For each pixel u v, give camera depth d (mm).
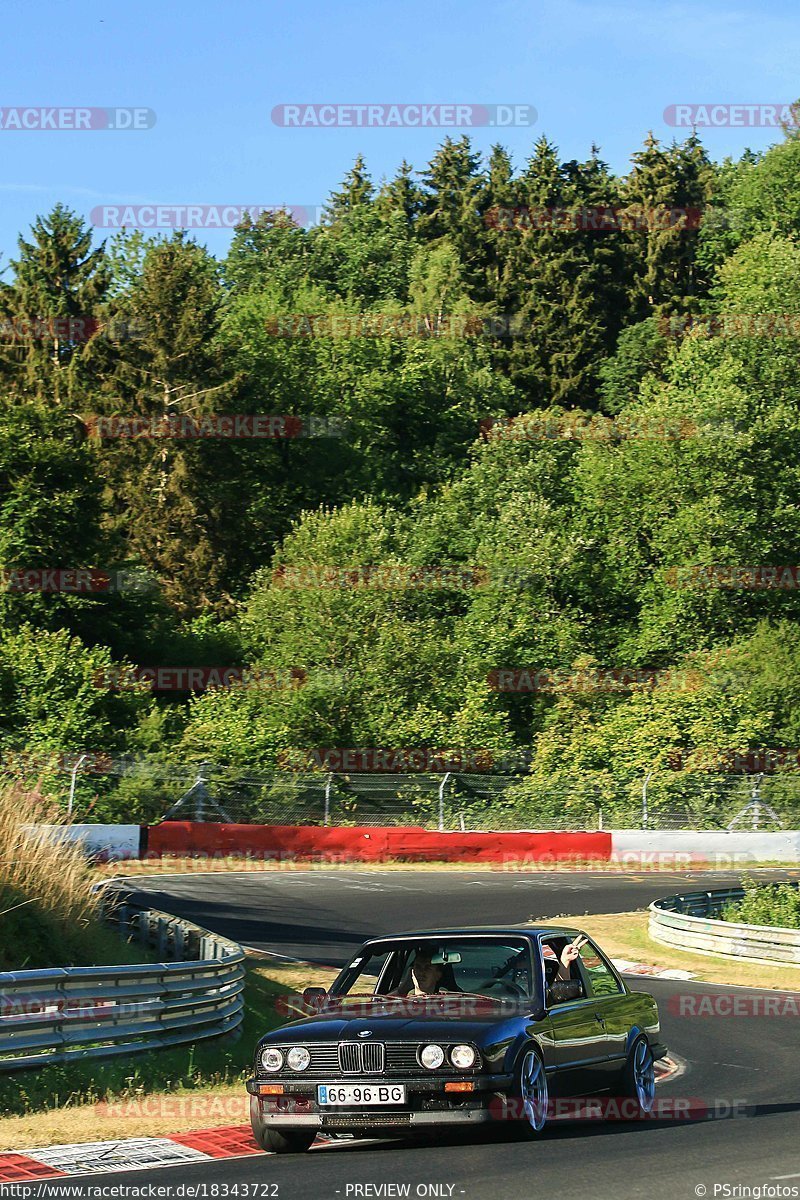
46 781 32938
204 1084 12477
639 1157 8797
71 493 47062
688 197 90062
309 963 21547
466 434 70188
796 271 59594
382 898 28828
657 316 80500
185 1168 8750
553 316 82625
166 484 61031
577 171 94250
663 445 55406
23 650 39500
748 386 57625
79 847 16078
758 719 44719
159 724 39469
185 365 63750
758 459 54594
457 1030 9156
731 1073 14125
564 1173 8219
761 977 22875
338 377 69062
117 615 48844
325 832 34594
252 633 49281
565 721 46688
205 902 27031
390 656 45375
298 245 83812
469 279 86000
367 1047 9109
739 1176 8156
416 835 35375
